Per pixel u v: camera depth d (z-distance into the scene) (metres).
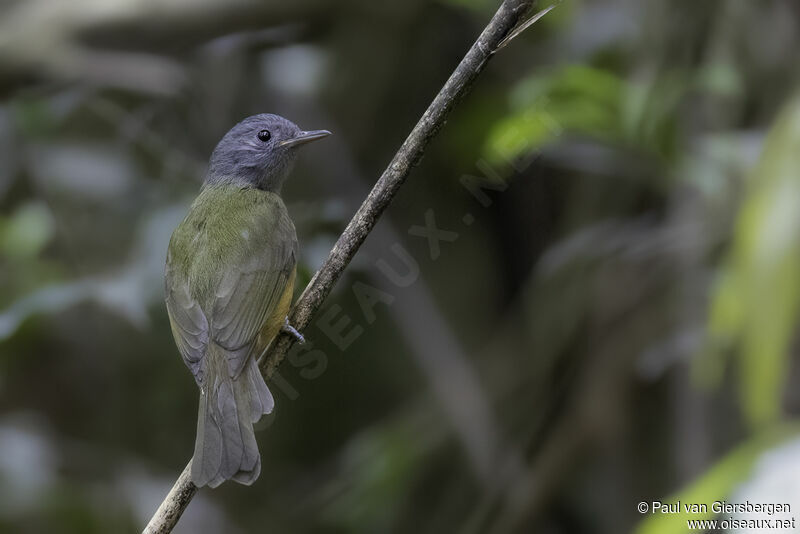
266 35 9.71
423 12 10.57
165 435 11.77
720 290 6.25
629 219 10.45
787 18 9.32
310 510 12.17
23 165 9.45
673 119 8.83
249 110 10.36
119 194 9.16
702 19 9.35
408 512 11.52
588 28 9.80
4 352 10.78
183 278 6.95
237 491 12.43
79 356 11.24
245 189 7.77
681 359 9.44
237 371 6.33
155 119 9.74
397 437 11.53
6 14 8.92
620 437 10.67
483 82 10.67
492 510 11.05
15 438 10.23
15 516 9.91
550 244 11.17
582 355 10.98
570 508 11.06
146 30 9.02
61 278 9.38
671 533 5.76
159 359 11.58
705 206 9.12
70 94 9.24
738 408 9.08
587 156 9.03
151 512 10.55
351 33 10.51
